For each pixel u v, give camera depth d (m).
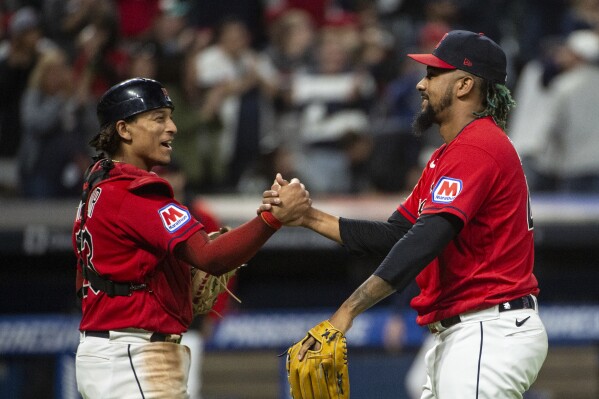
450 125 15.60
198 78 35.59
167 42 35.25
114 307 14.77
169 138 15.36
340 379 14.54
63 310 31.38
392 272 14.36
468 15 38.75
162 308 14.92
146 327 14.77
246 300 31.89
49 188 32.97
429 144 34.03
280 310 31.62
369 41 37.88
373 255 16.66
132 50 35.12
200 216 24.84
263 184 33.72
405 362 30.52
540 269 32.44
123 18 38.56
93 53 34.47
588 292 32.47
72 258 31.30
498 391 14.75
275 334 30.94
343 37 38.03
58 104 32.94
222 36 36.28
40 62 33.03
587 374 33.00
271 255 31.58
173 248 14.48
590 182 34.72
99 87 34.50
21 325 30.17
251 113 35.09
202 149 34.25
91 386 14.88
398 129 34.03
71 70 34.78
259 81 35.50
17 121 33.97
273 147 34.00
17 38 33.16
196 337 26.67
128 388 14.66
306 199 15.03
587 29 39.06
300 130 35.72
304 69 37.19
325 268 31.97
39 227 30.12
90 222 14.84
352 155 34.81
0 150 34.19
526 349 14.95
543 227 31.00
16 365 30.16
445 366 15.11
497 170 14.85
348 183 34.91
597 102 34.59
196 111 33.97
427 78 15.68
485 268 15.04
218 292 16.56
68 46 35.28
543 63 35.44
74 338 30.27
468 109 15.47
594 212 31.44
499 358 14.82
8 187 34.03
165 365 14.80
